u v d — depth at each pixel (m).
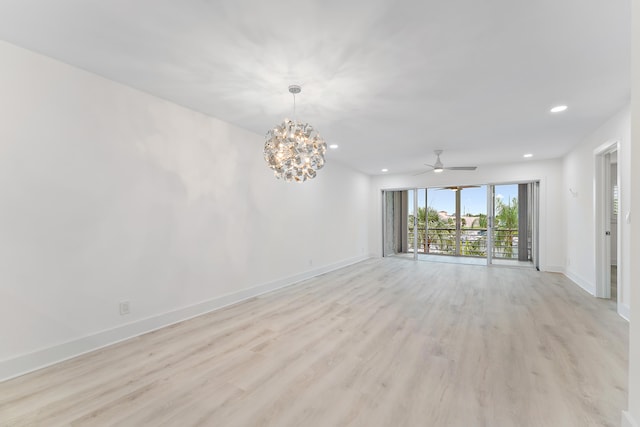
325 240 5.89
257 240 4.18
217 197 3.58
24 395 1.87
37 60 2.17
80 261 2.41
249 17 1.74
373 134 4.11
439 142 4.55
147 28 1.85
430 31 1.86
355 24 1.80
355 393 1.89
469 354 2.41
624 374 2.08
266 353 2.44
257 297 4.09
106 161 2.56
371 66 2.29
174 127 3.10
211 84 2.63
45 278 2.22
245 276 3.98
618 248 3.31
